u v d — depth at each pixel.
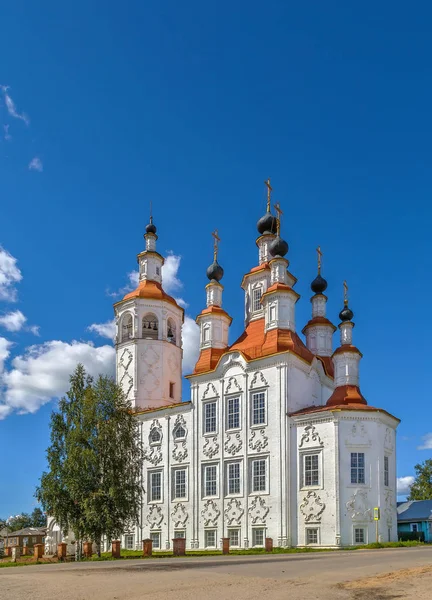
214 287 70.56
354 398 56.69
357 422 54.75
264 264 70.25
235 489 60.00
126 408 53.66
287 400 57.97
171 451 65.94
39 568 34.62
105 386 53.28
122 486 49.75
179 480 64.81
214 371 64.12
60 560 47.03
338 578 23.28
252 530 57.53
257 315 68.31
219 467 61.47
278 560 34.53
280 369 59.06
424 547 47.25
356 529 52.50
